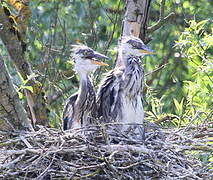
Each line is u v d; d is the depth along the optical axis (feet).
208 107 48.21
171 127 48.73
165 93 59.00
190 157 44.88
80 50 48.83
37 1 59.98
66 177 41.09
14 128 44.21
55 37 60.18
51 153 41.70
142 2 50.11
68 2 61.11
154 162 42.09
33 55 58.08
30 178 40.91
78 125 48.34
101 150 42.39
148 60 61.98
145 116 54.08
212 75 48.24
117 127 45.80
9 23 49.08
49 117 53.42
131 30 50.08
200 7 59.88
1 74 43.62
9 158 42.52
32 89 47.70
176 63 61.41
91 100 48.34
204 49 48.52
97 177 41.78
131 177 41.50
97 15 60.75
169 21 59.06
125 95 47.50
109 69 56.34
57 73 55.26
